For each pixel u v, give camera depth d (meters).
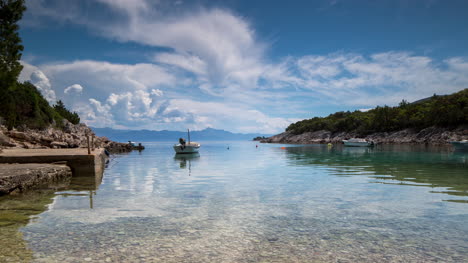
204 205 8.55
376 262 4.63
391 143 85.81
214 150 56.75
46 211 7.76
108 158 32.31
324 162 24.50
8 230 6.09
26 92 55.91
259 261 4.64
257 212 7.72
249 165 22.47
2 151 20.30
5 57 20.89
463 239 5.65
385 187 11.59
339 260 4.70
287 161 26.17
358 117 122.06
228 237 5.77
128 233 5.97
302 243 5.46
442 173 16.19
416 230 6.20
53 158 15.59
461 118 74.56
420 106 98.12
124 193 10.53
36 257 4.70
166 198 9.58
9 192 10.06
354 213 7.60
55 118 70.75
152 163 25.67
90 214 7.46
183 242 5.48
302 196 9.85
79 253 4.89
